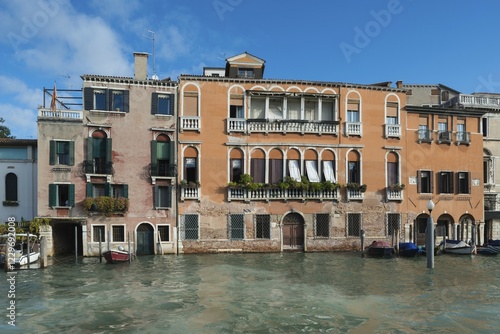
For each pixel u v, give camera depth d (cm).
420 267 1891
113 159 2219
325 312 1153
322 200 2367
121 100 2256
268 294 1363
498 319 1088
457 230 2561
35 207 2380
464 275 1703
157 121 2273
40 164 2152
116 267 1864
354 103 2464
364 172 2436
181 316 1123
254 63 2570
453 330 1002
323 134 2408
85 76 2197
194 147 2297
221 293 1379
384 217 2442
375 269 1834
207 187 2289
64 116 2188
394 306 1216
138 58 2352
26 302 1278
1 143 2367
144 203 2233
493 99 2842
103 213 2180
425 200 2511
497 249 2369
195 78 2308
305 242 2344
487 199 2730
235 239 2294
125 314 1148
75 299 1311
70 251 2380
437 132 2555
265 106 2397
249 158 2336
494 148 2778
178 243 2241
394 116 2517
